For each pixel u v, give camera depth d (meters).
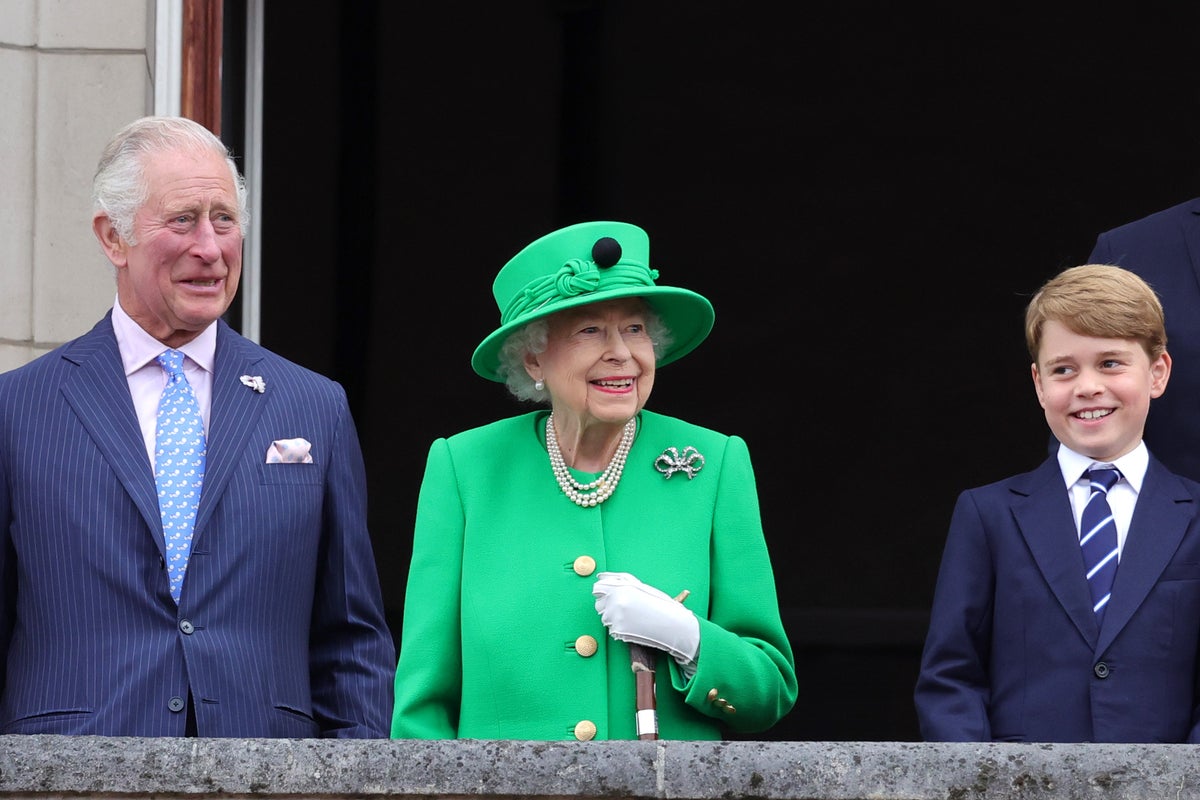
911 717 41.72
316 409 15.99
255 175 26.72
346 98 39.19
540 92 40.47
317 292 39.34
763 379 43.34
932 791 13.14
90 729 14.67
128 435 15.40
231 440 15.54
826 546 42.97
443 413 40.31
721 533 16.03
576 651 15.57
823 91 42.28
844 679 42.03
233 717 14.89
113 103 23.62
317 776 13.35
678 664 15.38
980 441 43.03
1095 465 17.09
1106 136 42.09
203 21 24.92
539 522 16.05
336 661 15.90
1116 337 16.91
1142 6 41.56
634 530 15.98
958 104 42.34
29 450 15.26
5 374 15.72
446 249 40.41
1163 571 16.50
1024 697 16.61
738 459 16.28
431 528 16.20
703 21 41.69
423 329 40.28
